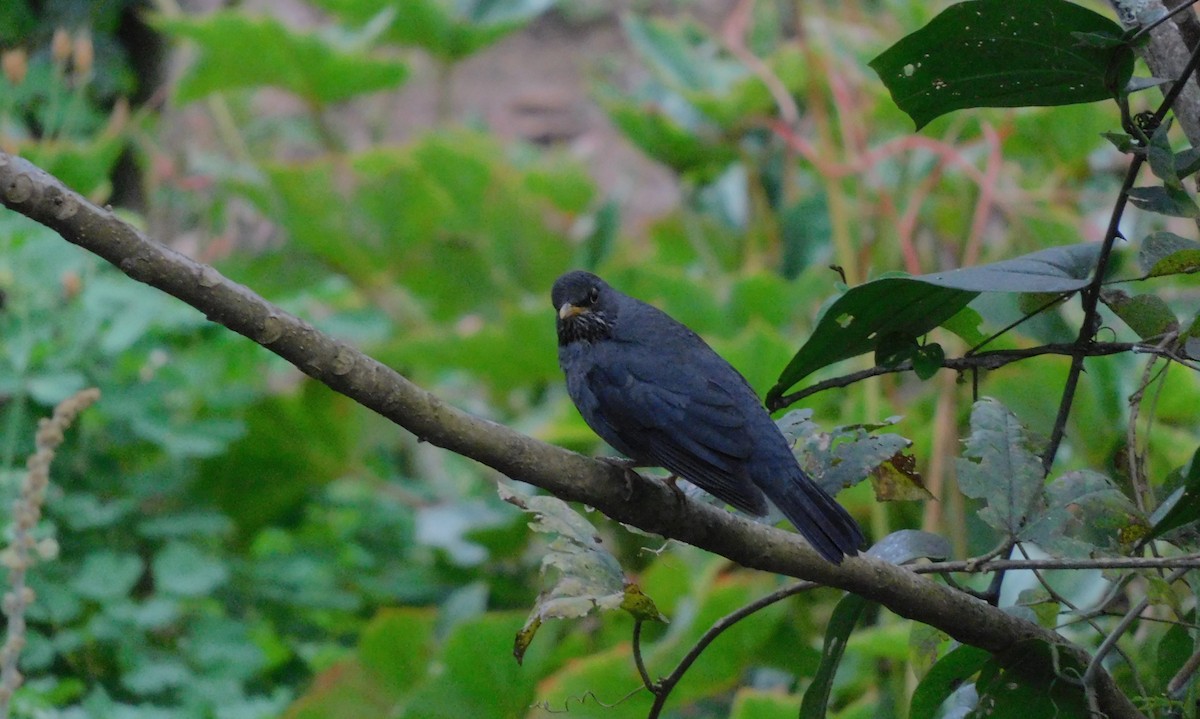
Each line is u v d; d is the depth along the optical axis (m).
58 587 10.95
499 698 9.99
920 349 6.02
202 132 19.03
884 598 5.70
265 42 15.31
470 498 15.22
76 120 16.83
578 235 16.53
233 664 11.17
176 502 12.78
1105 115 13.09
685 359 7.84
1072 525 5.64
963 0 5.04
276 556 13.06
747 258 15.23
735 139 15.68
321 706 10.75
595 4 25.39
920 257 13.89
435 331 14.05
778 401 6.21
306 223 15.34
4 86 16.16
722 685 10.52
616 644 12.02
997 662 5.82
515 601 13.52
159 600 11.15
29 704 9.88
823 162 13.02
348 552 13.62
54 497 11.58
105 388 11.89
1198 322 5.64
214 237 16.70
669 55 16.12
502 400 15.87
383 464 15.48
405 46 17.84
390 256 15.62
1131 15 5.95
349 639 13.55
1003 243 13.55
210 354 12.78
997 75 5.40
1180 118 5.89
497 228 15.33
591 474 5.74
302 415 13.66
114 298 11.80
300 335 5.14
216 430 12.16
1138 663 7.22
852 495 11.22
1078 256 5.79
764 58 16.38
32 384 11.24
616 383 7.84
